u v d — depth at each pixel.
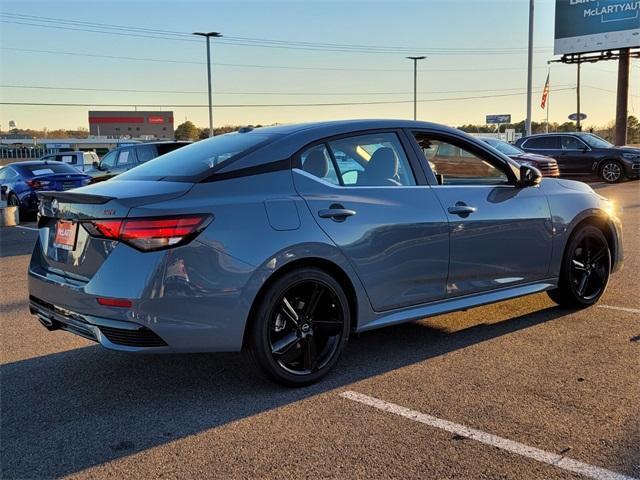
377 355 4.46
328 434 3.26
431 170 4.54
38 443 3.25
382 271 4.14
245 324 3.62
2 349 4.79
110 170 16.20
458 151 4.73
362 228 4.02
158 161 4.39
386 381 3.96
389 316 4.26
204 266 3.47
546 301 5.80
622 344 4.56
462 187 4.64
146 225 3.38
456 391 3.77
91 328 3.57
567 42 31.47
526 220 4.89
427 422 3.37
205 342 3.53
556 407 3.52
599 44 30.38
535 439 3.15
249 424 3.40
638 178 19.59
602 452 3.02
